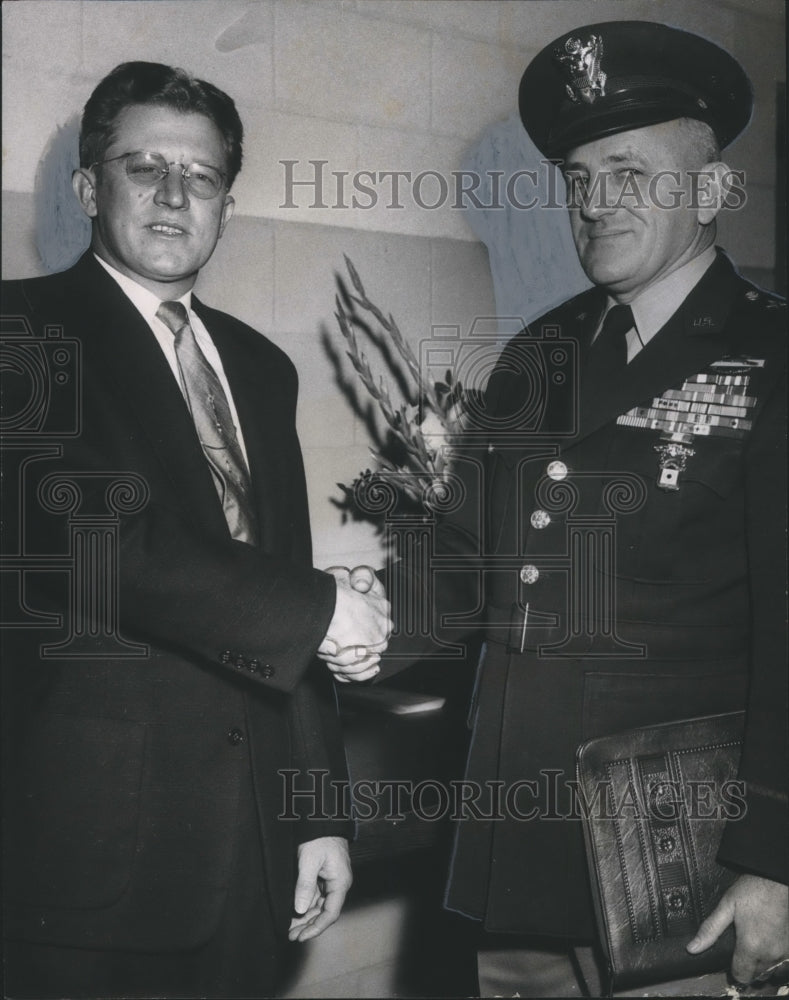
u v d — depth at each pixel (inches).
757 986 45.2
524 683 46.4
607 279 45.9
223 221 48.2
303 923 47.8
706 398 44.5
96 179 45.6
